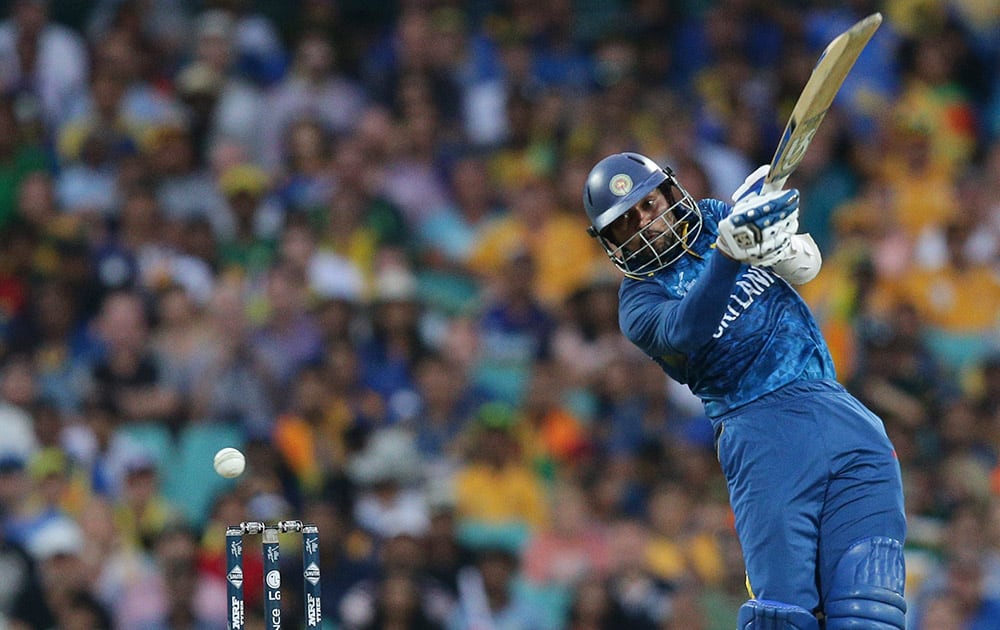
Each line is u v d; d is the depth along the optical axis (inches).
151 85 2185.0
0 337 1808.6
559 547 1628.9
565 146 2122.3
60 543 1593.3
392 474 1680.6
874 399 1774.1
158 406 1728.6
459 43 2215.8
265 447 1652.3
